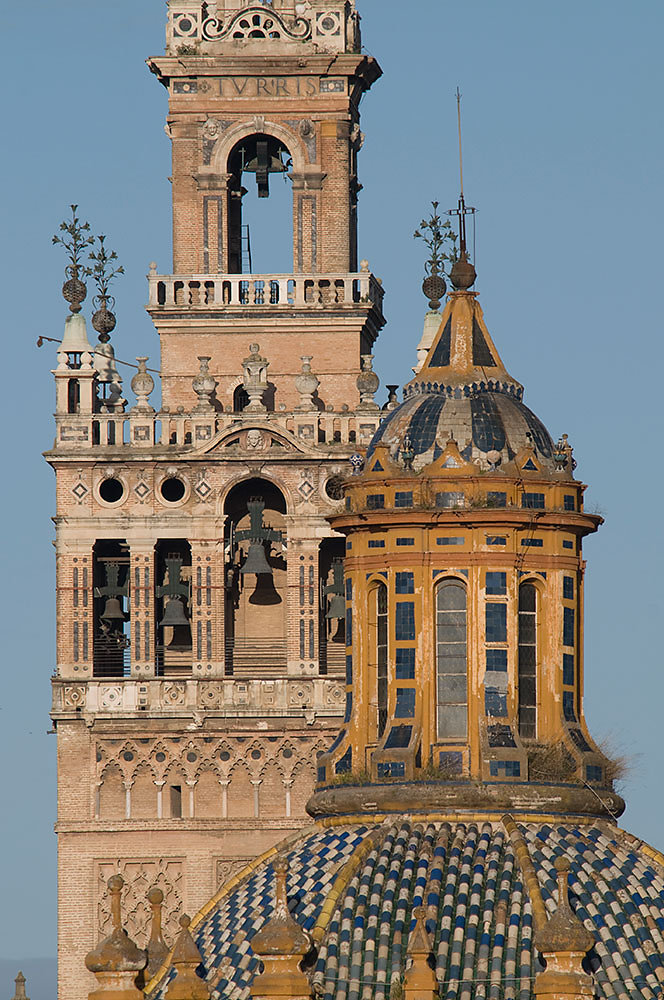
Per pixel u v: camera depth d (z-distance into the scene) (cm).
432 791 14250
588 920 13712
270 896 14188
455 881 13750
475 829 14188
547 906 13650
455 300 15125
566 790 14325
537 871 13850
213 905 14638
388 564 14612
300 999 13262
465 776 14325
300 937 13338
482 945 13412
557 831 14225
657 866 14288
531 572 14588
